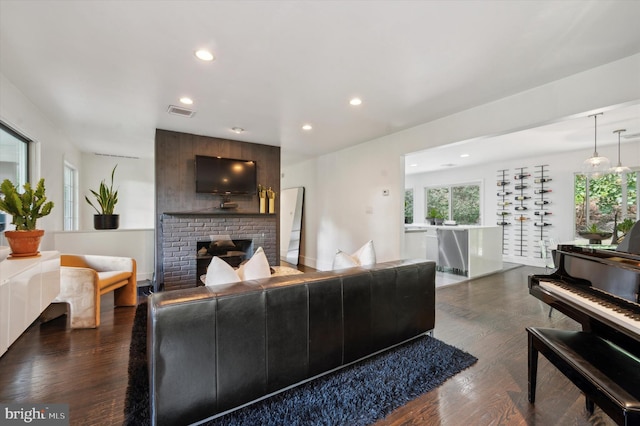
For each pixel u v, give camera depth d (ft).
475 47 6.91
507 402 5.57
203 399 4.70
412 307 7.74
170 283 13.64
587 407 5.31
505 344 8.04
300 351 5.71
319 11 5.67
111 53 7.12
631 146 16.70
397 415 5.18
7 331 5.46
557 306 5.89
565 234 19.43
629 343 4.86
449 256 17.65
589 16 5.81
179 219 13.91
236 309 4.98
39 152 10.98
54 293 8.23
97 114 11.42
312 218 20.52
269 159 16.65
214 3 5.44
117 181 19.72
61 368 6.69
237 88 9.13
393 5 5.50
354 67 7.85
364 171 15.97
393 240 14.21
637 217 16.56
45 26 6.06
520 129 9.70
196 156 14.14
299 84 8.86
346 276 6.40
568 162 19.31
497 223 22.97
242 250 16.03
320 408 5.27
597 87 7.84
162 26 6.11
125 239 14.47
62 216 14.11
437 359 7.00
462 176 25.48
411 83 8.80
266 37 6.51
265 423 4.89
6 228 8.73
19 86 8.92
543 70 8.02
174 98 9.89
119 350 7.58
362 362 6.86
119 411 5.25
